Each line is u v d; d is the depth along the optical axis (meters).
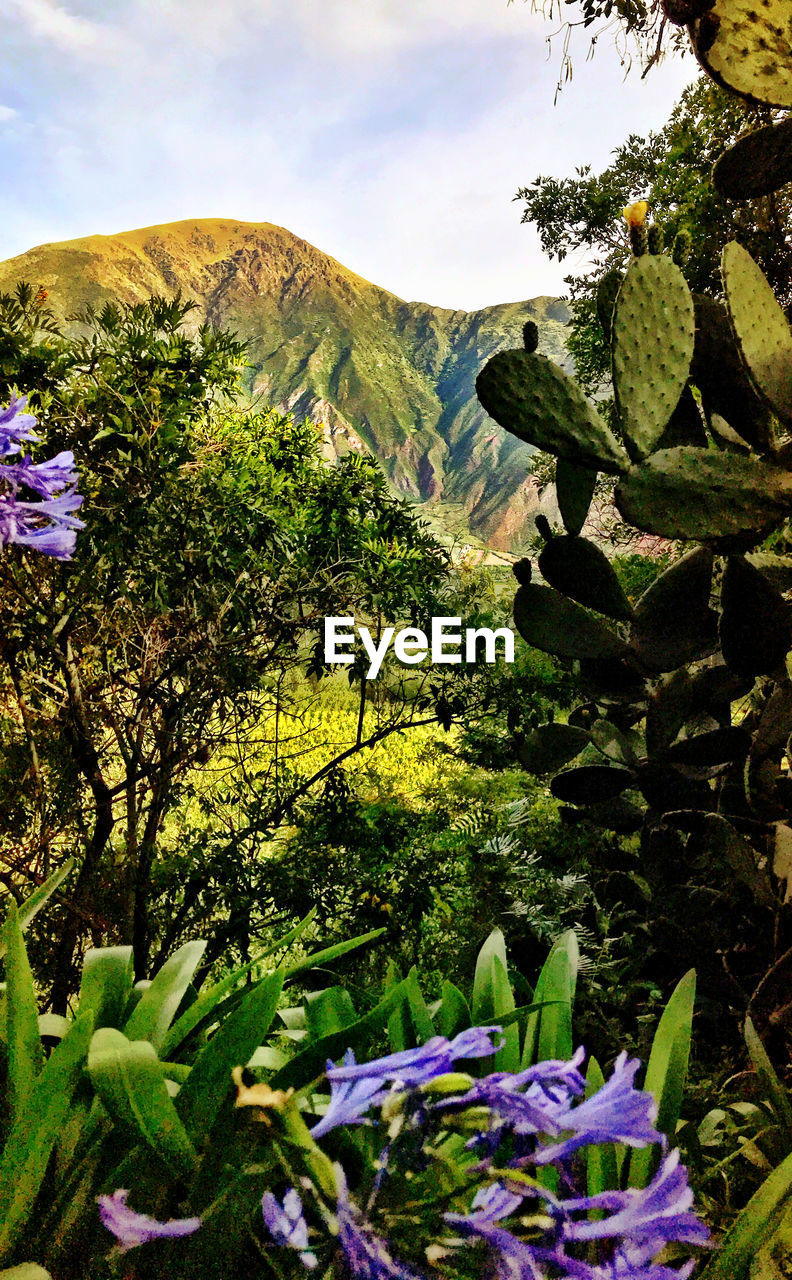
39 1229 0.79
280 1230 0.49
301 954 2.51
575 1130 0.54
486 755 2.88
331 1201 0.50
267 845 3.06
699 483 1.38
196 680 2.36
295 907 2.45
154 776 2.40
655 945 1.87
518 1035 1.10
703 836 1.76
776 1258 0.89
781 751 1.71
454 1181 0.51
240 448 2.62
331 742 3.42
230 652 2.37
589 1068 1.01
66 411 2.02
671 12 1.38
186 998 1.42
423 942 2.43
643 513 1.38
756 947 1.82
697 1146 1.14
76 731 2.25
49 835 2.21
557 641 1.71
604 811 2.02
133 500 2.04
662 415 1.38
